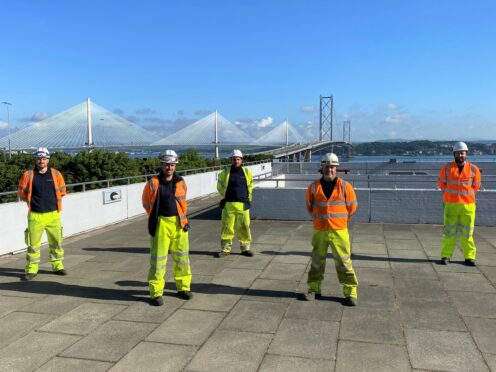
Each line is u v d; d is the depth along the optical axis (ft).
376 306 16.55
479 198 32.22
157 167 71.36
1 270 22.57
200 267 22.41
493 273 20.58
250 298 17.66
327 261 23.13
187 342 13.69
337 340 13.66
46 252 26.61
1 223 25.77
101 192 35.58
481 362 12.19
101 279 20.68
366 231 31.04
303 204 35.78
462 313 15.71
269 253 25.26
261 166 95.66
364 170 86.33
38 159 20.81
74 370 12.05
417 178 58.65
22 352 13.15
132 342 13.75
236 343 13.57
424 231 30.86
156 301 16.94
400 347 13.12
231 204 24.26
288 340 13.73
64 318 15.76
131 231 33.63
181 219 17.40
